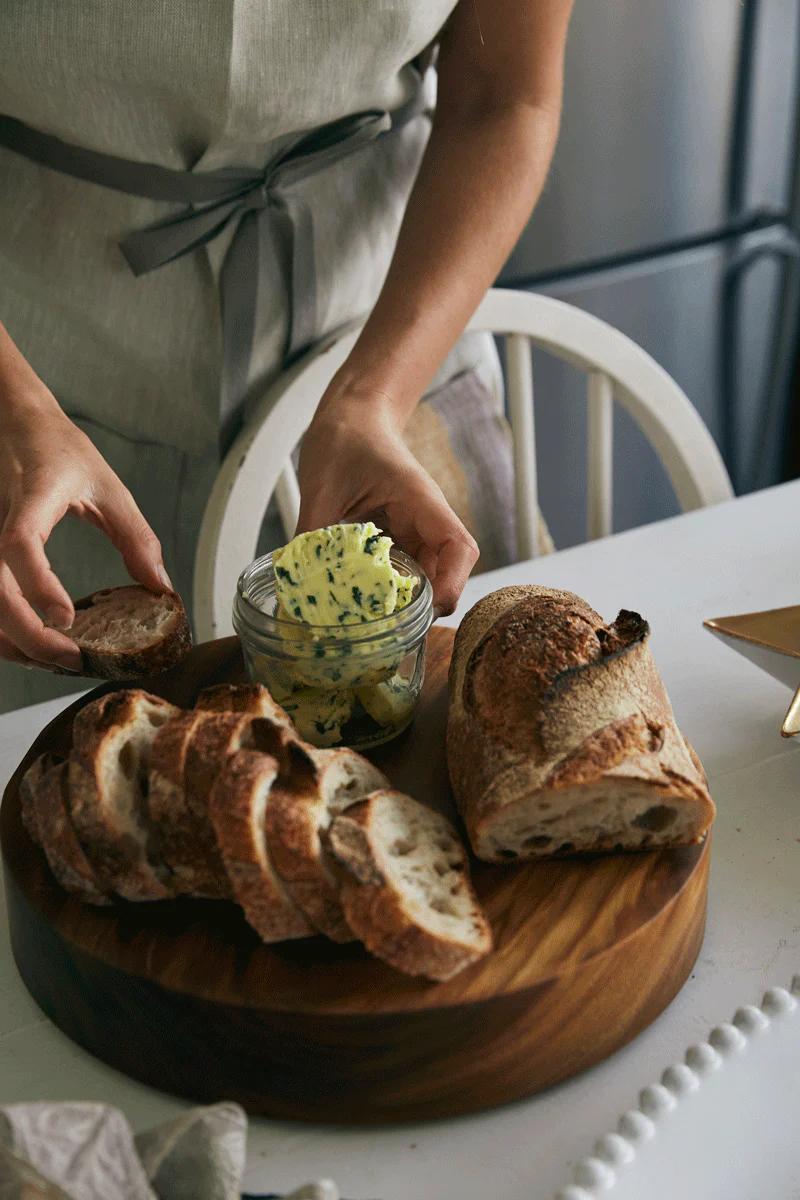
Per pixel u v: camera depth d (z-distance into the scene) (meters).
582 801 0.56
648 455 2.05
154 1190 0.41
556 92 1.02
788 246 1.99
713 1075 0.52
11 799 0.64
